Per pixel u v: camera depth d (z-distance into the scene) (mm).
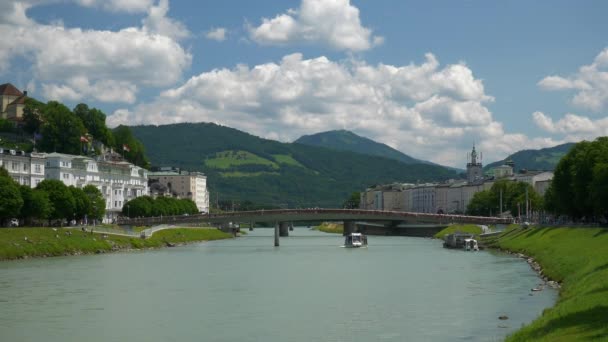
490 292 98438
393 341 67062
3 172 191125
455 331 70938
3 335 72062
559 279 103500
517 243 186375
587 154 171500
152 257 178750
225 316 82750
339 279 121750
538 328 56656
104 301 95000
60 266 145875
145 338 70500
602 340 46781
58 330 74625
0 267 142500
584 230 145000
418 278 120562
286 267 148250
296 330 73625
